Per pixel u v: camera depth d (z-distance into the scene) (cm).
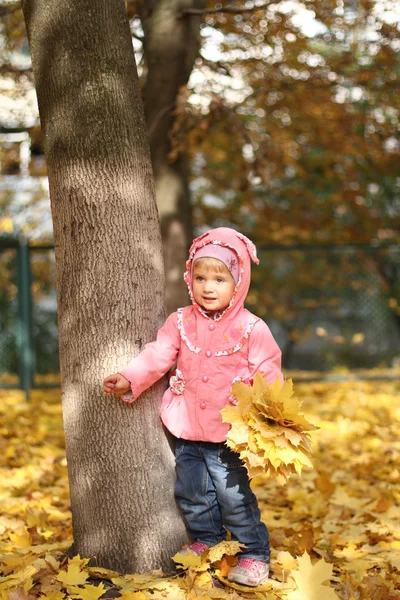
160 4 675
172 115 686
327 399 865
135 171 324
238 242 322
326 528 414
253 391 296
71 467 326
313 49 887
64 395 327
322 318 1130
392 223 1212
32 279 901
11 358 916
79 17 316
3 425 716
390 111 1010
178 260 727
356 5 814
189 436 318
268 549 327
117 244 318
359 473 543
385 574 341
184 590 301
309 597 298
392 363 1060
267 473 288
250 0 784
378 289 1084
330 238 1212
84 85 316
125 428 318
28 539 375
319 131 982
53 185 324
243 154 1030
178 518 328
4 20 853
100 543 318
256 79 905
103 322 317
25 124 1002
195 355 319
